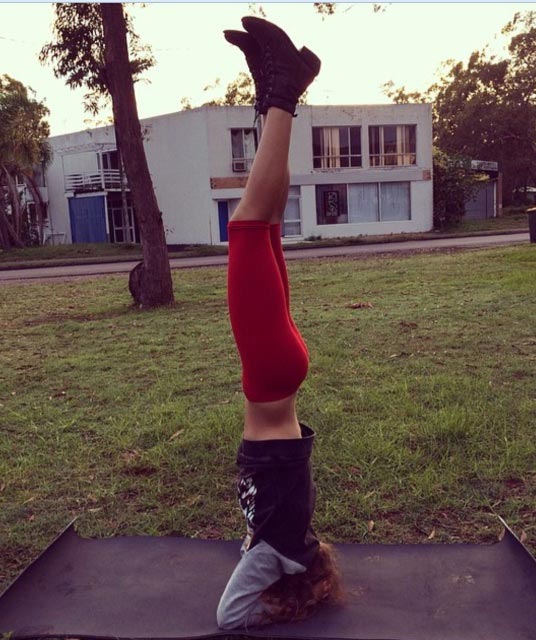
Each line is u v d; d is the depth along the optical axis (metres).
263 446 2.37
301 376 2.34
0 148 30.70
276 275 2.27
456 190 34.66
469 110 44.31
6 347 8.30
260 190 2.22
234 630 2.46
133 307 11.55
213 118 30.41
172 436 4.57
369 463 3.97
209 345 7.71
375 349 7.00
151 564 2.97
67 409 5.41
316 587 2.51
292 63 2.21
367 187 33.12
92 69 13.49
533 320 8.03
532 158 45.50
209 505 3.57
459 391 5.19
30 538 3.32
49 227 39.91
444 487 3.65
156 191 33.44
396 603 2.62
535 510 3.38
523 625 2.46
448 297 10.32
